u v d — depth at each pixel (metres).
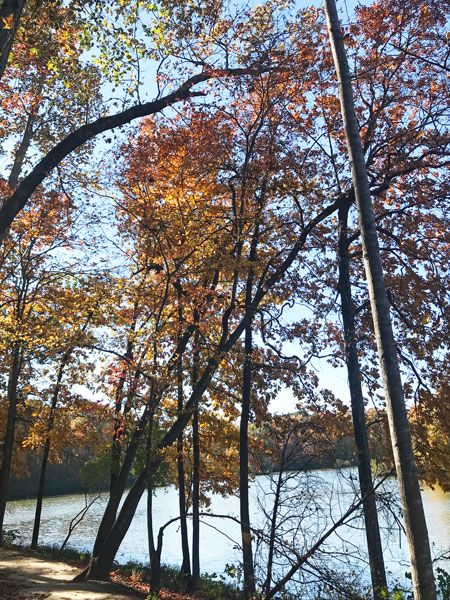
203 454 19.78
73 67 12.95
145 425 13.68
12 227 20.72
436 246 16.20
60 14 12.22
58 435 21.16
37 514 21.64
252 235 15.73
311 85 15.62
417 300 14.97
